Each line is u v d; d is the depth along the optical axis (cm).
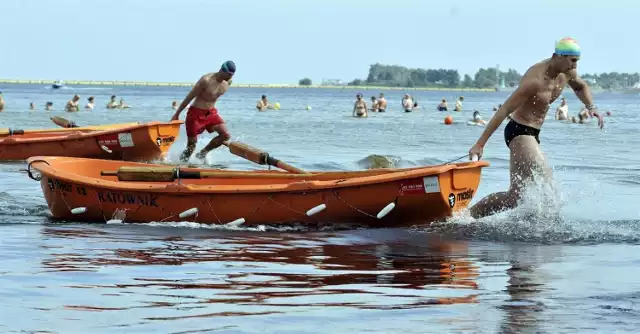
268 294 2483
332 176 4025
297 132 11106
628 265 2931
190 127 6341
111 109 19225
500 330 2128
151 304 2359
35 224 3797
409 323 2188
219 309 2311
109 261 2947
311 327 2148
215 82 6309
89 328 2131
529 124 3797
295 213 3662
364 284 2619
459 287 2588
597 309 2323
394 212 3609
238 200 3709
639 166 6738
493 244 3331
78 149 6406
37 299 2409
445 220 3656
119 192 3841
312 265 2911
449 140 9981
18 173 5709
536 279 2705
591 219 3906
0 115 14600
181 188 3738
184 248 3216
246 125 12750
